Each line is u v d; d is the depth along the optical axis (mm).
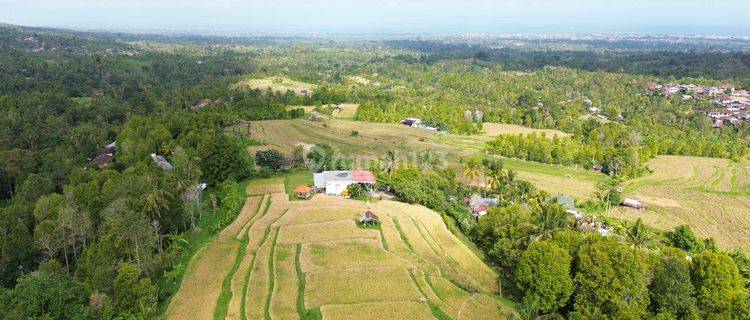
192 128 175875
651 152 187500
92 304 66750
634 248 83188
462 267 90500
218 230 102375
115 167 140125
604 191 142625
